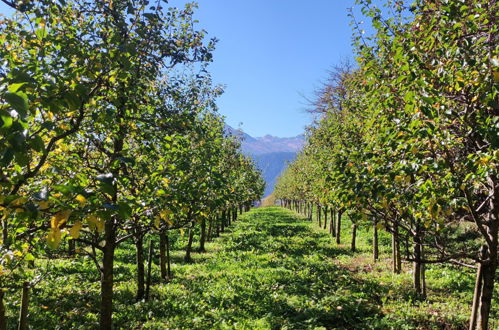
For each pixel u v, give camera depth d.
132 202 5.28
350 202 6.14
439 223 5.71
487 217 6.41
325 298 10.89
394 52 6.01
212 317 9.92
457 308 10.22
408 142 4.88
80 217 2.58
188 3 8.31
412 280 13.14
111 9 6.29
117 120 6.51
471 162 4.39
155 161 8.63
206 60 7.88
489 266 5.90
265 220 45.56
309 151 25.05
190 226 10.12
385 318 9.31
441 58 4.85
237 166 25.00
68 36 5.64
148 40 6.45
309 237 27.58
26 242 5.52
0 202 2.52
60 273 13.93
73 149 7.02
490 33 4.33
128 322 9.60
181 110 8.19
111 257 8.20
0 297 5.93
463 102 4.91
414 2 5.74
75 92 3.01
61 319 9.54
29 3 4.65
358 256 19.33
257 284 13.23
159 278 14.97
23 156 2.35
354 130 12.39
